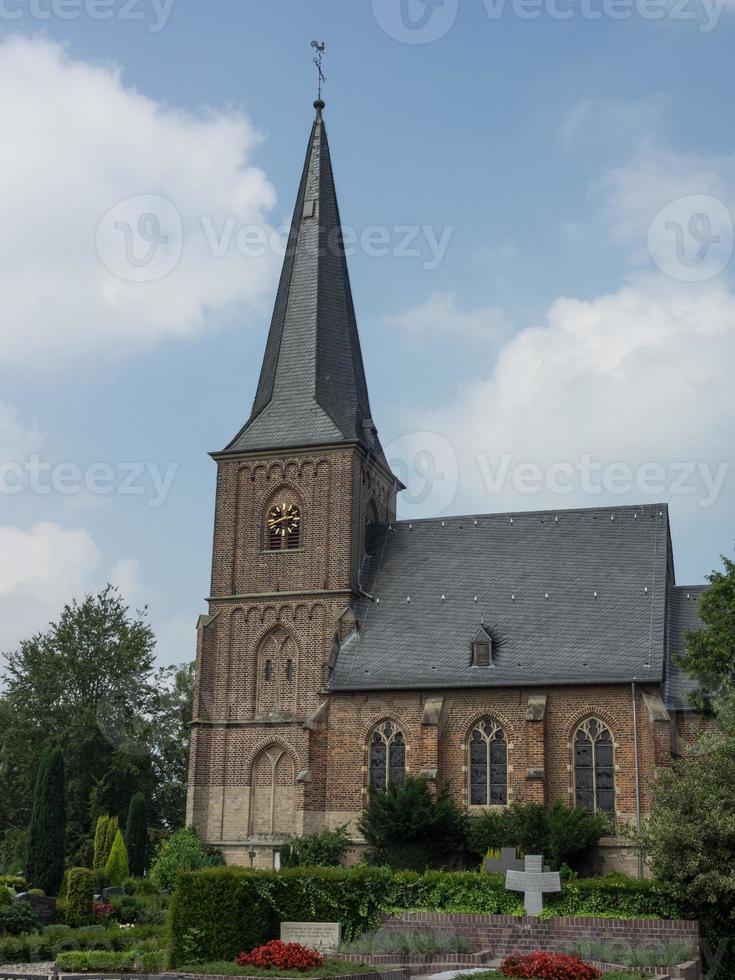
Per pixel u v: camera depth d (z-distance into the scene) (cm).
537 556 6244
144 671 9225
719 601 4919
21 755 8762
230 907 3512
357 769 5797
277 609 6244
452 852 5234
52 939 4391
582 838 4972
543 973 3062
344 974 3038
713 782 3938
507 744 5594
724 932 3756
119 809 8831
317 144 7312
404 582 6319
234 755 6097
